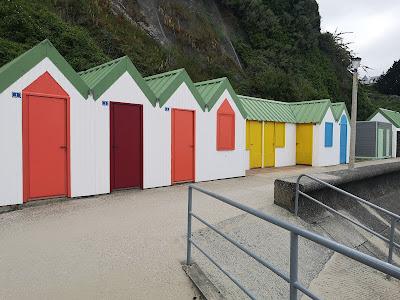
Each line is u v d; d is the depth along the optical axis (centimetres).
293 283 257
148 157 908
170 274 414
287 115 1611
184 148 1001
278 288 455
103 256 455
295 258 254
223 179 1114
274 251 544
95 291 369
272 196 830
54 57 725
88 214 647
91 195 796
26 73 686
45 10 1650
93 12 1934
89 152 789
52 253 461
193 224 592
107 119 822
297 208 709
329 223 746
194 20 2816
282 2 3900
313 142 1575
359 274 557
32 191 702
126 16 2189
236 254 505
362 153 2156
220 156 1109
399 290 536
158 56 2117
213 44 2786
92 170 797
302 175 688
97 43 1811
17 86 675
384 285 540
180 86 983
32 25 1474
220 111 1104
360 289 516
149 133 908
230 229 580
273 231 605
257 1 3512
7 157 665
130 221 606
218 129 1098
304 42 3781
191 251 483
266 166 1490
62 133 742
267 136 1491
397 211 1044
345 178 868
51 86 722
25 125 687
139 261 444
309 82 3400
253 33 3497
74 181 764
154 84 1019
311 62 3800
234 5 3409
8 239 509
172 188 922
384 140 2206
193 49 2611
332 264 570
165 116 945
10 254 455
